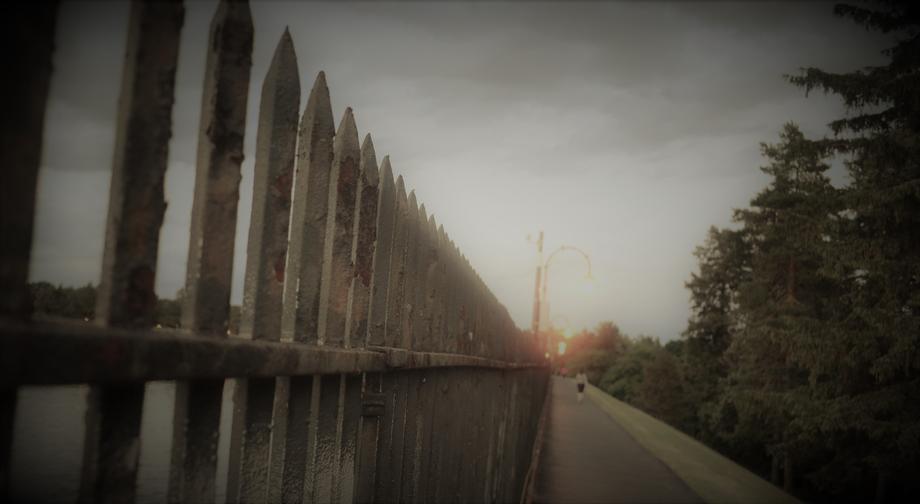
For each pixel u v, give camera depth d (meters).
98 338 0.96
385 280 2.80
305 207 1.88
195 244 1.35
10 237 0.91
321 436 2.08
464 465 4.96
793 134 31.25
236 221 1.42
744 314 31.05
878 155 13.70
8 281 0.90
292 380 1.86
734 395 26.53
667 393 53.84
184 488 1.30
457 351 4.70
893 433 14.91
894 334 13.07
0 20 0.89
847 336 15.28
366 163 2.53
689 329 44.12
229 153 1.40
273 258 1.64
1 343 0.80
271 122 1.64
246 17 1.44
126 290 1.12
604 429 21.78
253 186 1.64
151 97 1.16
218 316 1.38
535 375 18.00
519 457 11.26
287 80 1.69
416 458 3.40
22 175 0.93
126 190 1.12
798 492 28.48
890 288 13.49
